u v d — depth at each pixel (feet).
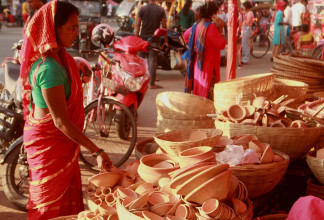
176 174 6.89
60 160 7.88
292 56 19.06
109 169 8.45
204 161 7.30
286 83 15.99
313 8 38.47
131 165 9.30
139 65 16.15
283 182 10.25
